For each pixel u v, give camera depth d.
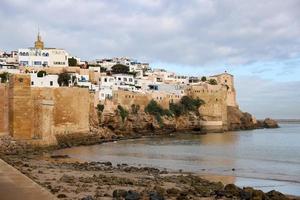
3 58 137.50
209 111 150.38
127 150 80.00
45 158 61.12
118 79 144.50
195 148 87.88
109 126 111.06
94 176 40.00
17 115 70.94
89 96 100.00
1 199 20.03
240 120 176.00
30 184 24.53
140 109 125.88
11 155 63.41
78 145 88.19
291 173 49.50
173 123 136.25
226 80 181.00
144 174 44.81
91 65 156.75
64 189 30.86
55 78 105.19
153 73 183.12
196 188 34.16
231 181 42.72
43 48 143.00
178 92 152.00
